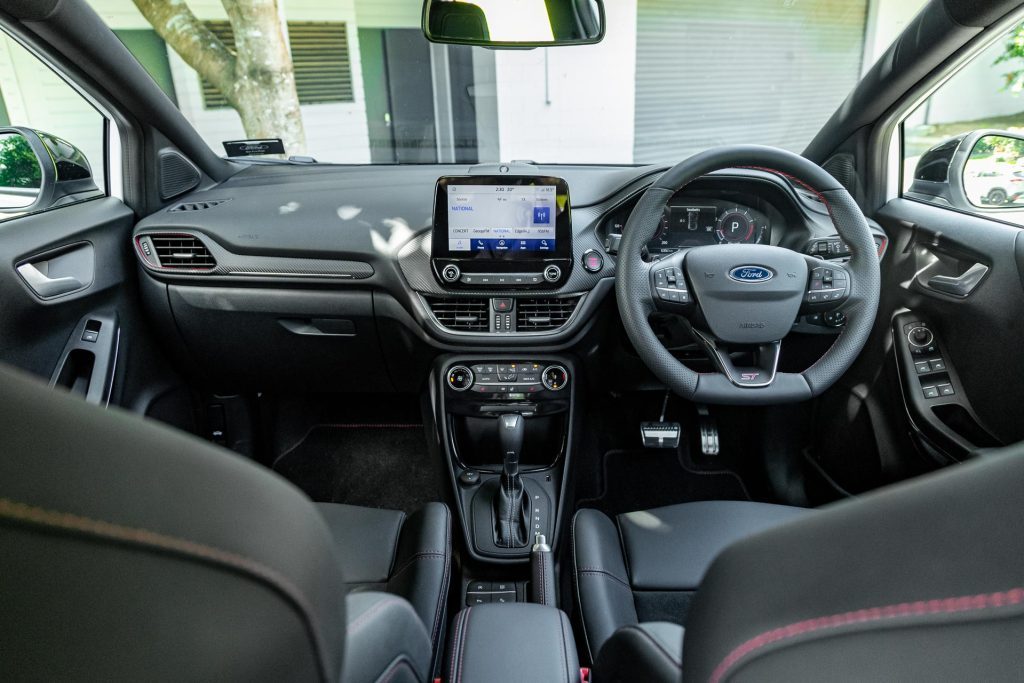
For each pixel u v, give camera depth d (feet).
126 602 0.97
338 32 18.84
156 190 6.43
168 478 1.01
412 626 2.49
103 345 5.82
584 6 6.17
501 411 6.40
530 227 5.93
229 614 1.06
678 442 7.13
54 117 6.09
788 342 6.45
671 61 19.69
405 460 7.95
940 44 5.20
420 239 6.08
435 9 6.21
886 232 6.22
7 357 4.91
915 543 1.03
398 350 6.48
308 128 19.38
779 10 19.17
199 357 6.71
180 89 15.99
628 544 4.51
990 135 5.45
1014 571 0.92
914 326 5.65
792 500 7.09
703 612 1.36
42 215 5.54
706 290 4.99
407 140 20.21
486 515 6.09
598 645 3.64
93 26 5.31
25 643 0.92
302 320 6.40
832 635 1.09
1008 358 4.75
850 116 6.23
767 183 5.96
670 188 4.97
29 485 0.88
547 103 18.94
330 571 1.26
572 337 6.24
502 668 2.81
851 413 6.32
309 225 6.17
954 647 0.98
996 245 4.90
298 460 7.95
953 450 5.17
